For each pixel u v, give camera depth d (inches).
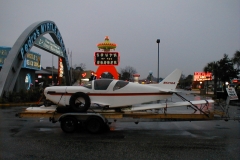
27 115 374.0
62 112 385.1
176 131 391.9
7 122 455.8
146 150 285.0
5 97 811.4
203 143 318.0
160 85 425.1
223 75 1387.8
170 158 258.2
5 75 813.2
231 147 301.0
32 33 932.6
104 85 397.7
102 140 327.9
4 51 1202.6
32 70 1502.2
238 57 1360.7
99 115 355.9
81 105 384.5
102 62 1427.2
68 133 365.4
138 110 398.3
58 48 1266.0
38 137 341.1
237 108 768.9
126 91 398.9
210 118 372.5
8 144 304.8
